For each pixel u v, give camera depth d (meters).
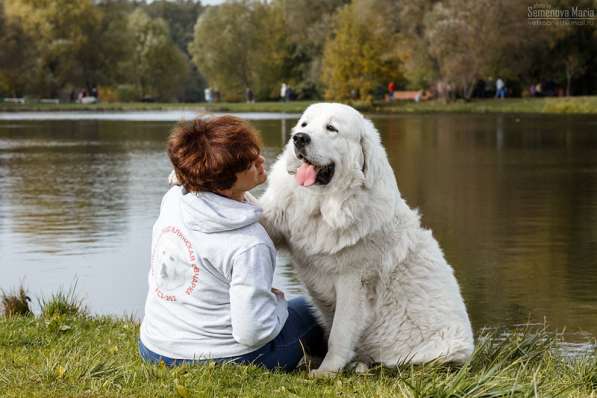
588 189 16.86
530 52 65.50
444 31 58.53
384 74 68.06
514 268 9.93
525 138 31.78
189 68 108.12
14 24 75.50
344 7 75.31
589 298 8.55
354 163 4.78
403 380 4.40
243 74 86.56
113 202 14.74
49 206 14.28
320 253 4.87
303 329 4.99
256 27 85.12
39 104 77.00
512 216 13.57
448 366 4.97
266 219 4.99
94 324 6.10
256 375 4.30
